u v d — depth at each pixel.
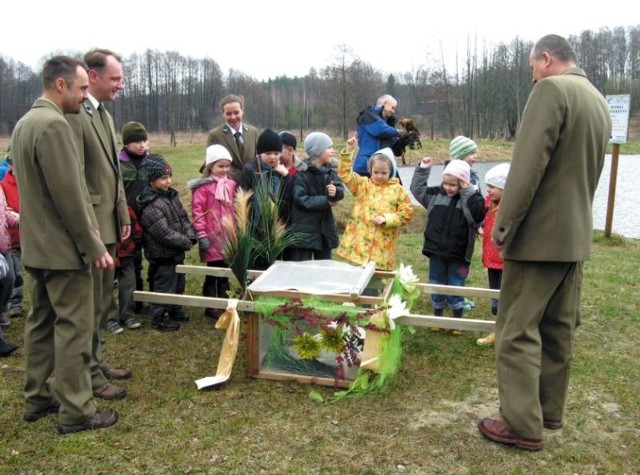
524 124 2.78
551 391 3.18
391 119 6.34
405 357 4.21
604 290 5.91
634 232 11.32
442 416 3.39
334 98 38.12
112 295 3.78
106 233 3.61
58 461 2.90
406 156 28.70
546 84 2.76
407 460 2.95
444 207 4.73
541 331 3.15
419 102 45.12
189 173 14.51
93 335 3.45
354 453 3.00
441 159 28.86
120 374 3.81
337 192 4.76
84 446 3.02
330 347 3.64
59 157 2.84
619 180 20.98
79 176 2.92
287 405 3.49
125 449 3.01
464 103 44.59
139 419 3.30
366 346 3.54
